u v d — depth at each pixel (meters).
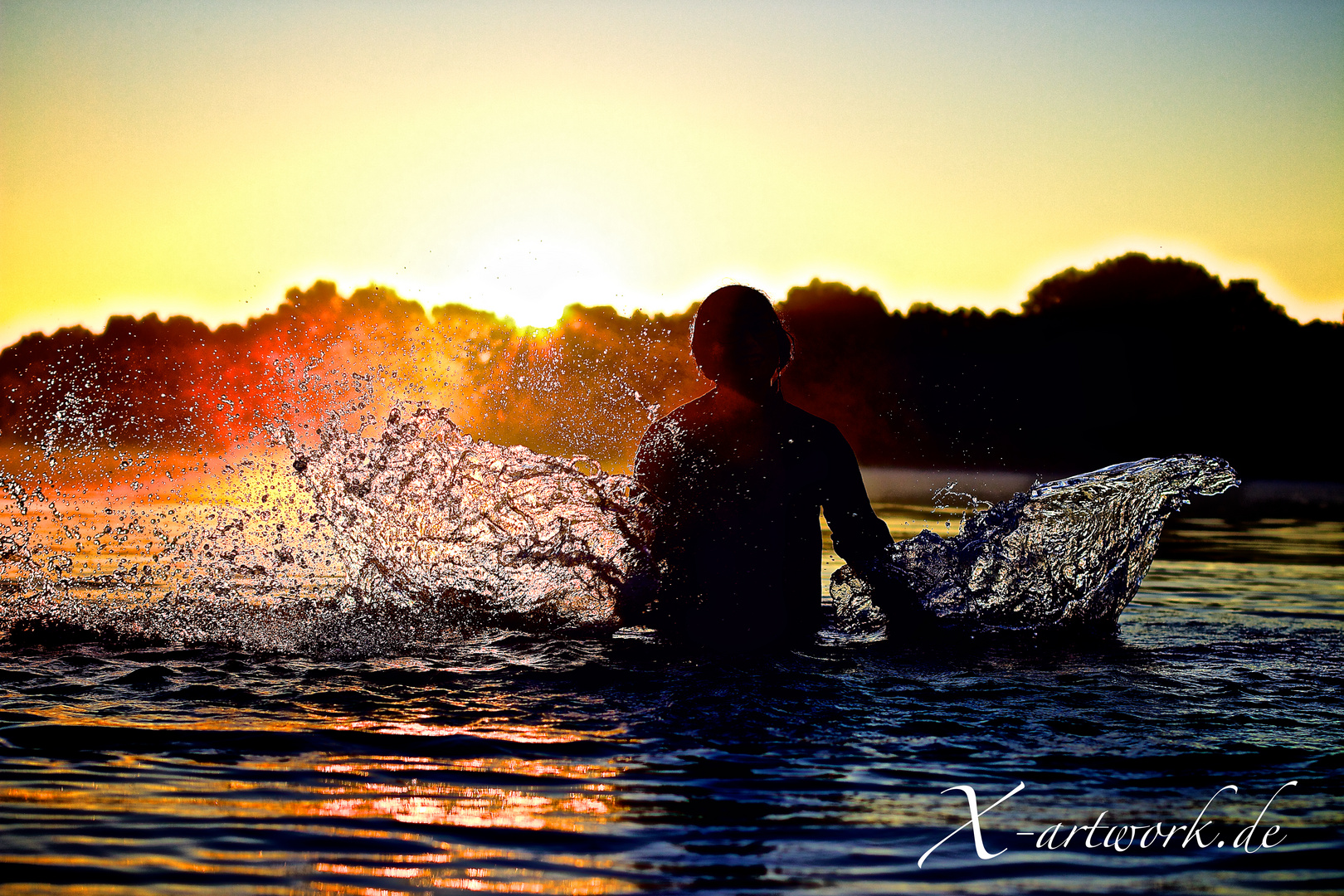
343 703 2.33
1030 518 3.37
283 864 1.50
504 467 3.25
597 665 2.72
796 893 1.42
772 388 3.19
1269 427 28.91
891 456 26.81
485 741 2.05
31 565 4.12
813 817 1.68
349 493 3.30
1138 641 3.26
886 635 3.22
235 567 3.65
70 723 2.14
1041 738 2.10
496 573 3.23
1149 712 2.30
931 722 2.21
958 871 1.49
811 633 3.09
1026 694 2.46
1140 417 29.14
